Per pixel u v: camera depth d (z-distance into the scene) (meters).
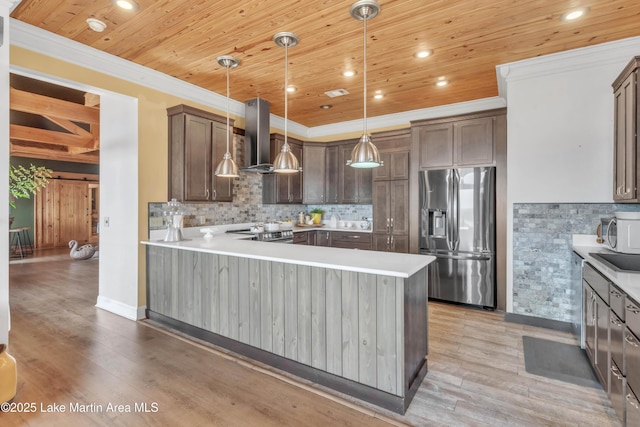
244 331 2.69
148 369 2.46
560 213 3.22
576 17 2.48
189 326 3.12
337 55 3.15
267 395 2.14
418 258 2.37
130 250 3.55
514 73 3.35
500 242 3.81
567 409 1.99
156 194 3.64
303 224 6.02
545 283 3.30
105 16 2.49
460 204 3.99
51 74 2.82
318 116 5.36
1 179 2.24
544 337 3.06
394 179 4.73
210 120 3.95
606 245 2.95
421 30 2.68
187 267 3.13
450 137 4.11
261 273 2.58
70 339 2.99
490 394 2.15
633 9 2.37
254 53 3.11
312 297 2.30
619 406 1.81
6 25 2.23
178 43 2.92
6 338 2.27
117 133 3.69
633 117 2.41
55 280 5.29
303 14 2.45
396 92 4.20
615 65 2.95
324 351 2.25
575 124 3.12
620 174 2.71
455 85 3.96
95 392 2.16
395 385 1.97
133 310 3.52
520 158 3.36
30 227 7.92
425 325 2.39
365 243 5.04
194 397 2.11
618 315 1.83
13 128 6.09
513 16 2.47
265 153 4.47
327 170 5.87
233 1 2.29
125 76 3.33
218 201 4.06
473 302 3.94
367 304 2.07
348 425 1.86
